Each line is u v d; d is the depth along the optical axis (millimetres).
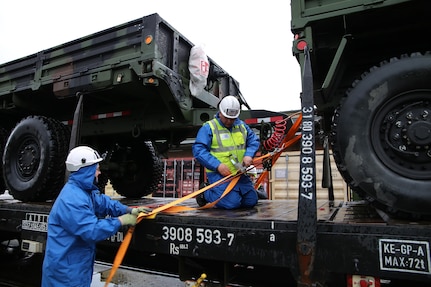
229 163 2713
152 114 3965
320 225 1635
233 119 2758
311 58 2246
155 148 4309
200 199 2840
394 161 1856
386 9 1975
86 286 1955
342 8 2039
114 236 2254
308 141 1683
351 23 2166
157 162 5008
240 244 1812
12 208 2934
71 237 1885
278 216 2029
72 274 1872
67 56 3703
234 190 2631
